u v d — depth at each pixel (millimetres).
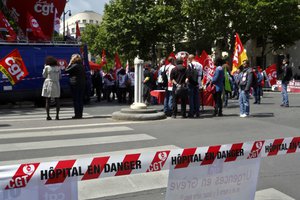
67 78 17344
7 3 20750
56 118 11648
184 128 9805
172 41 46875
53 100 16688
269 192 5082
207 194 3416
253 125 10383
